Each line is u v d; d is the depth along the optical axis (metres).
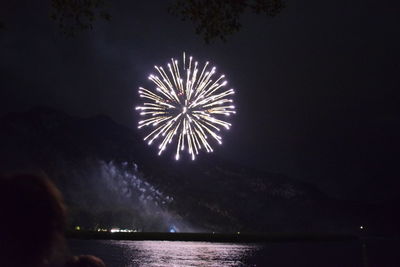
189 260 58.94
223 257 69.44
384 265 57.91
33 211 2.00
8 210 1.98
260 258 70.25
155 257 62.53
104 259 55.38
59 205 2.12
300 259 69.56
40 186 2.09
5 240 1.96
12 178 2.08
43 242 2.02
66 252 2.20
